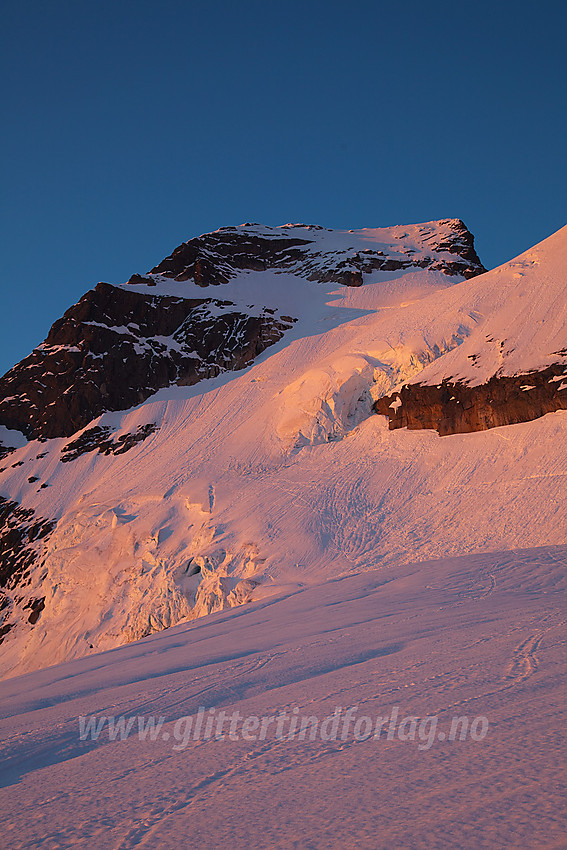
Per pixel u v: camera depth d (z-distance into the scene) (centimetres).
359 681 810
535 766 412
